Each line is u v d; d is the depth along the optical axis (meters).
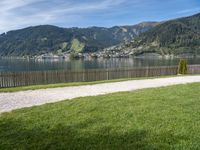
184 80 24.30
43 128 8.19
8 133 7.78
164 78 26.64
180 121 8.62
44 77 25.67
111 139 7.11
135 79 25.50
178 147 6.51
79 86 19.75
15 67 109.75
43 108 10.98
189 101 11.84
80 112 10.09
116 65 110.50
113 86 19.72
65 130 7.93
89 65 115.38
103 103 11.61
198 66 35.66
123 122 8.62
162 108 10.44
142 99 12.39
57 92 16.56
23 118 9.40
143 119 8.90
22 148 6.65
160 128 7.93
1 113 10.46
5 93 16.20
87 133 7.62
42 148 6.62
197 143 6.75
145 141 6.91
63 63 140.12
